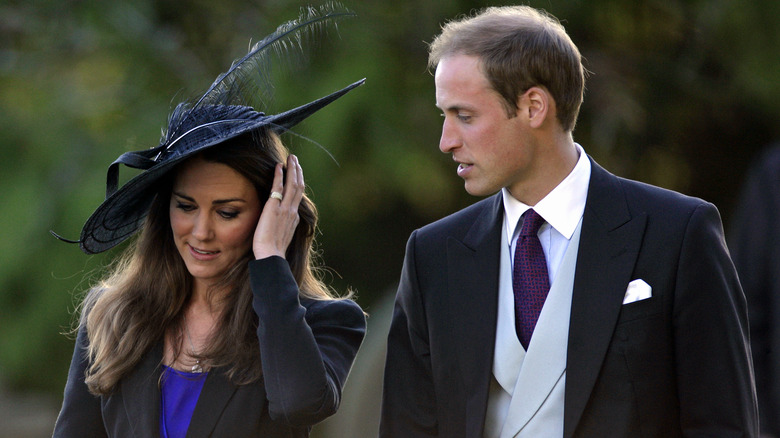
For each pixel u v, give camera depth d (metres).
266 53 11.68
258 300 10.90
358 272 32.34
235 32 29.98
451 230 11.91
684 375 10.93
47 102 30.08
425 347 11.89
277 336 10.75
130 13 30.77
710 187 32.59
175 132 11.41
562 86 11.15
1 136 29.44
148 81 30.33
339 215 29.34
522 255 11.41
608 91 29.39
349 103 27.05
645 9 29.20
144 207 11.77
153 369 11.28
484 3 28.30
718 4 28.75
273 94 11.73
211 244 11.19
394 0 28.31
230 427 10.95
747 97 29.75
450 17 28.19
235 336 11.12
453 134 11.22
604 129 29.22
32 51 31.12
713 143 31.86
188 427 11.02
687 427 11.03
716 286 10.90
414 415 11.93
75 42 30.81
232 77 11.64
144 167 11.31
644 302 10.89
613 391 10.86
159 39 30.56
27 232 28.17
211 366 11.12
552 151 11.27
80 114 29.81
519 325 11.31
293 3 28.94
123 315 11.45
